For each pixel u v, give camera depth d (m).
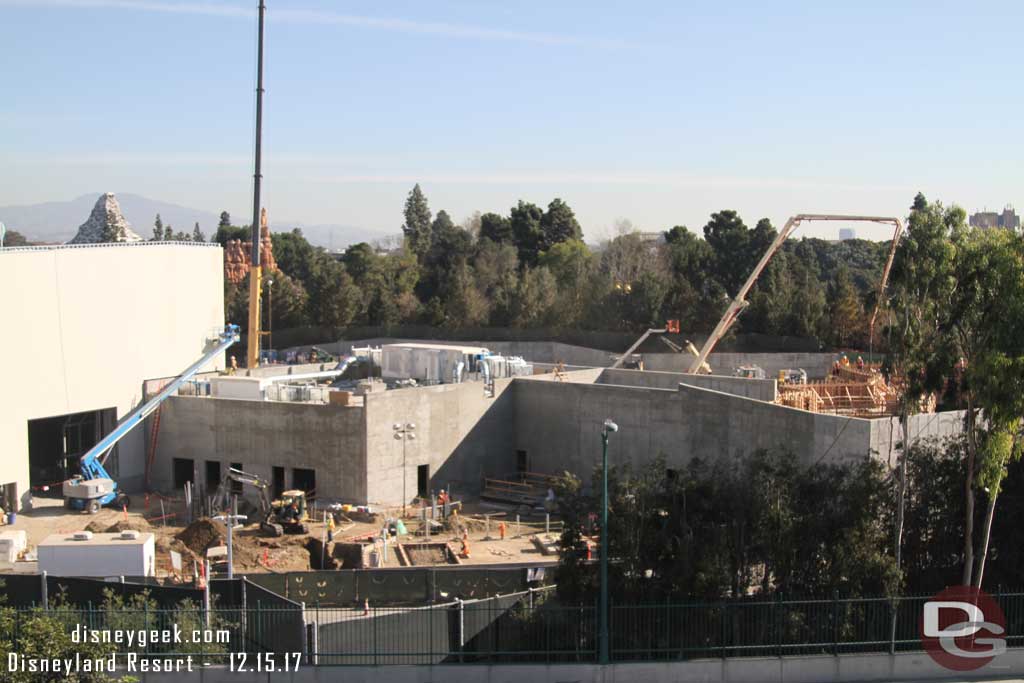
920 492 39.66
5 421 60.91
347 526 59.16
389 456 63.56
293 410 64.38
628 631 33.91
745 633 34.03
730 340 109.69
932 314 34.75
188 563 49.97
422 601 41.28
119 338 68.81
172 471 68.94
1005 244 34.00
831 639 34.28
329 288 127.44
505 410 71.50
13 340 61.34
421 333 119.06
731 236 137.38
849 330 109.12
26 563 48.06
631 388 65.12
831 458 50.62
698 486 37.06
